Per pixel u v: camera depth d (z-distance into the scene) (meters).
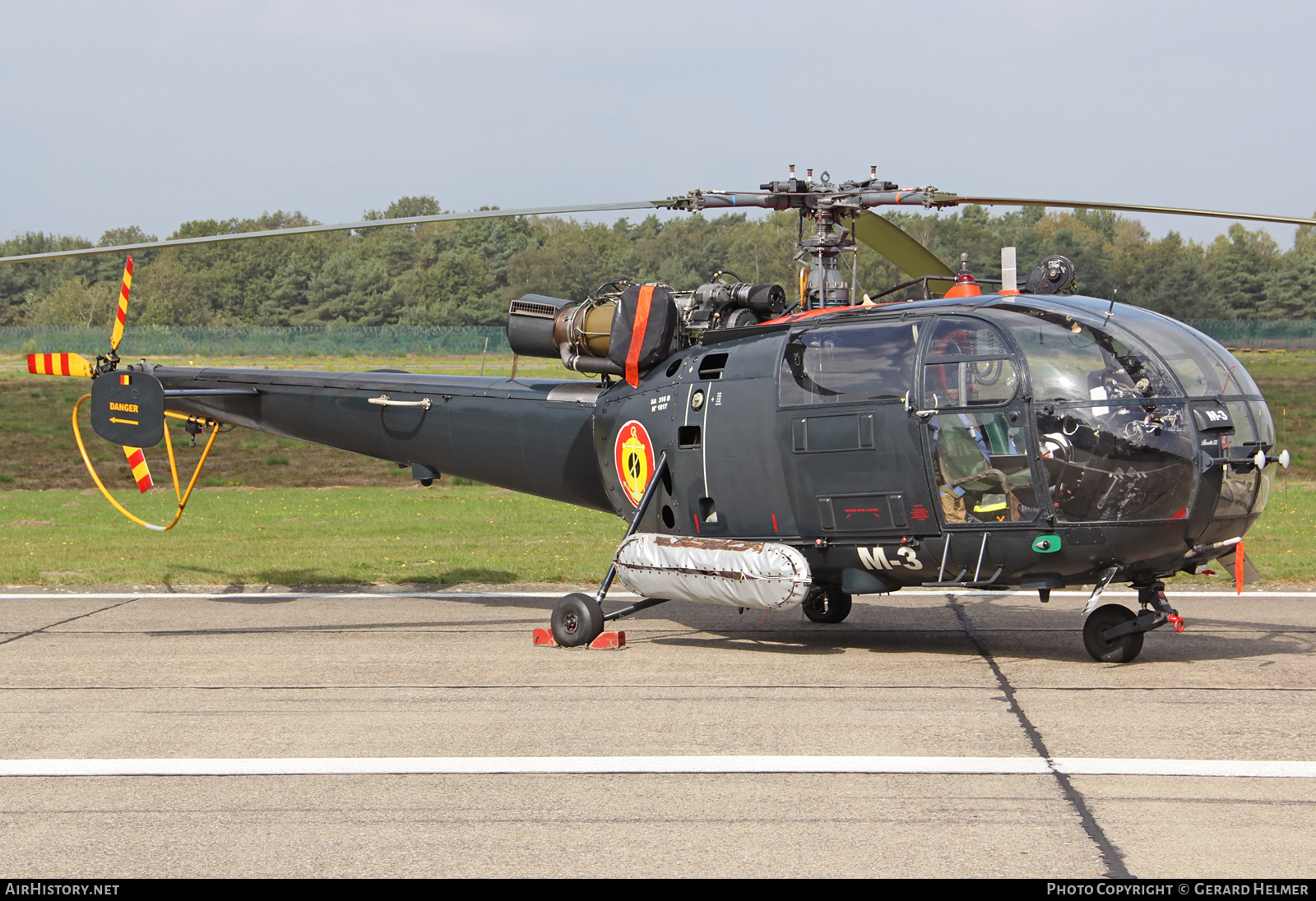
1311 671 22.42
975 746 17.69
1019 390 21.38
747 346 25.20
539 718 19.75
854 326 23.62
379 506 56.94
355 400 32.38
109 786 16.42
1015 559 22.00
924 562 22.98
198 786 16.38
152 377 30.47
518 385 30.62
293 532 47.03
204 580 36.12
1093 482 21.03
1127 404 20.92
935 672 22.88
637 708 20.34
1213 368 21.91
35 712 20.55
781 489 24.06
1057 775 16.25
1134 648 23.11
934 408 22.05
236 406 34.16
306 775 16.78
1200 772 16.28
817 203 25.16
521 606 32.22
